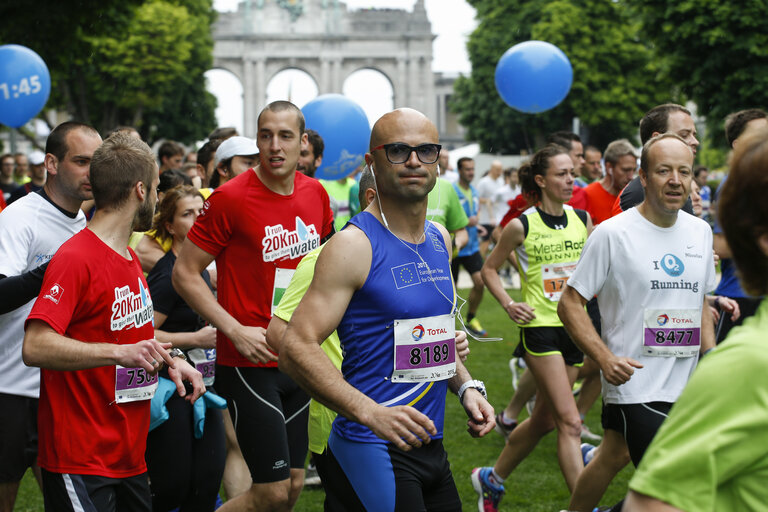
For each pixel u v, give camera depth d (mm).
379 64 66562
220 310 3814
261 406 3838
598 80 34906
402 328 2543
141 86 36188
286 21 66625
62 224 3758
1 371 3740
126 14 16750
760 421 1385
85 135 3707
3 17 14672
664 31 22516
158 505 3770
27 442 3811
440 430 2701
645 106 35594
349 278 2467
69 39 15555
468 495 5102
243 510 3824
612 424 3605
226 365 3922
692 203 4543
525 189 5055
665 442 1471
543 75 8812
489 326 11070
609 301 3621
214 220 3945
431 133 2537
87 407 3002
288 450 3895
